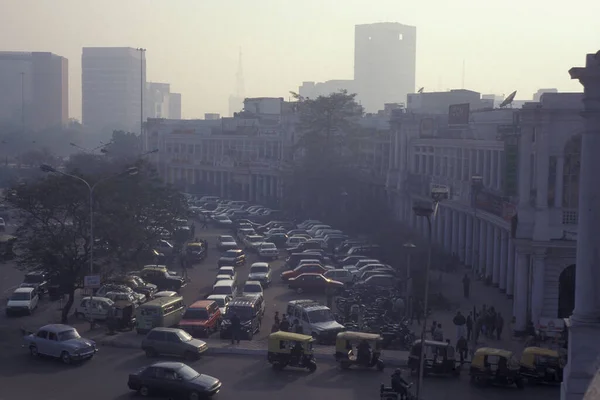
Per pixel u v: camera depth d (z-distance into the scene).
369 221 82.56
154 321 42.94
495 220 54.94
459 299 53.44
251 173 117.12
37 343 38.91
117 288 51.62
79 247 50.12
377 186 90.12
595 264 28.58
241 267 68.38
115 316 44.75
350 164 93.44
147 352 39.19
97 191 49.28
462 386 34.78
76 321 48.28
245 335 42.38
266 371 36.81
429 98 91.94
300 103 98.00
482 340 43.34
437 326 40.97
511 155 47.56
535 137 43.91
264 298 54.88
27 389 33.81
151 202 54.84
